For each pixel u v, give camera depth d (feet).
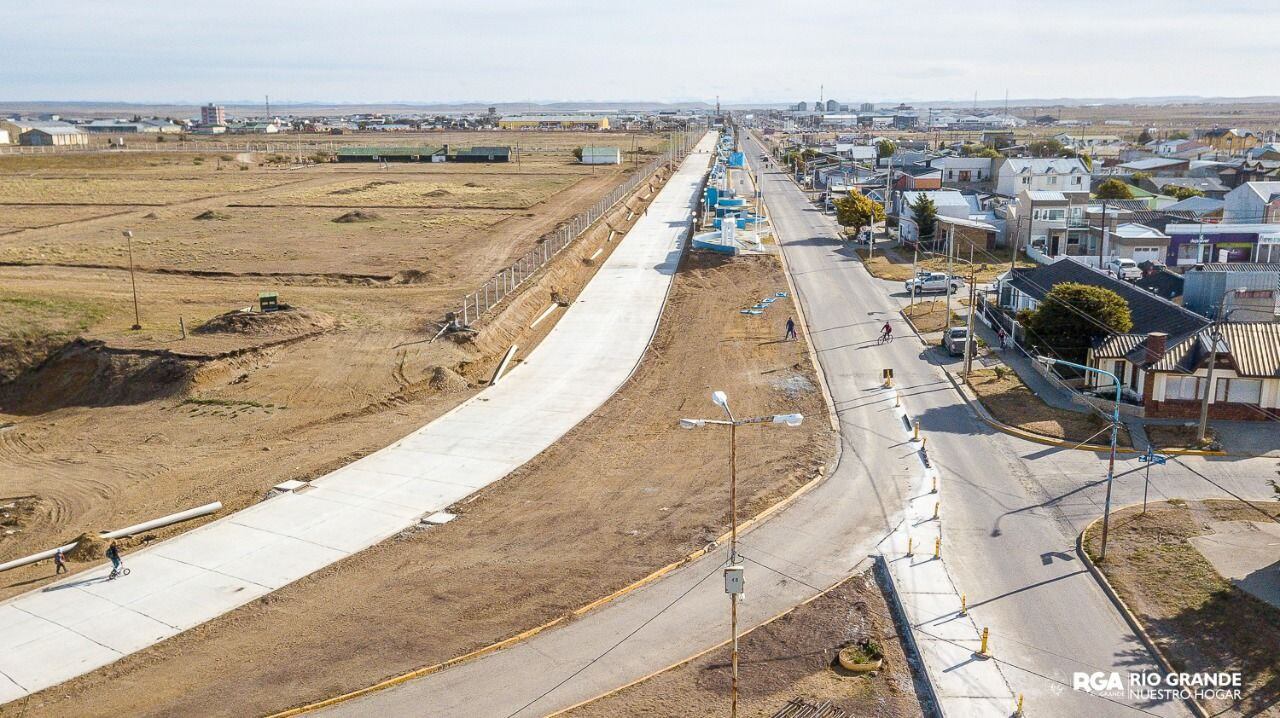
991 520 114.11
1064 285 164.76
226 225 324.60
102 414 156.46
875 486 124.67
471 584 99.40
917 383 169.07
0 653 87.66
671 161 637.71
